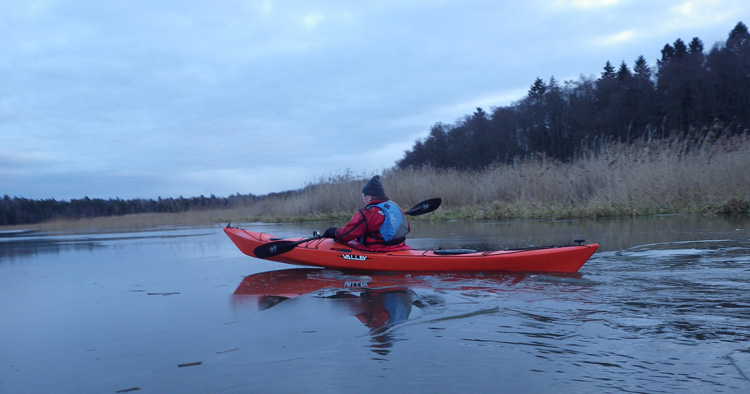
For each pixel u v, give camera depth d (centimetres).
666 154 1380
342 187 1897
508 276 557
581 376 269
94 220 2289
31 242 1315
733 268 541
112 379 288
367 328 365
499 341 328
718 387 252
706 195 1238
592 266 589
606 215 1286
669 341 318
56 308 476
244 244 725
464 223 1355
